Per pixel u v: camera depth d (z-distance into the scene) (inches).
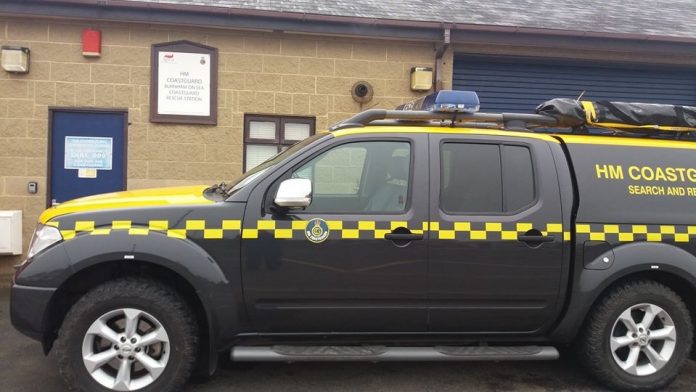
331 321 149.2
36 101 280.8
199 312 150.6
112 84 286.2
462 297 151.3
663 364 158.2
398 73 313.4
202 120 293.4
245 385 159.3
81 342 138.9
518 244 152.2
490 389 160.2
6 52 272.4
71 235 140.6
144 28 286.8
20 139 280.4
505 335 157.6
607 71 346.3
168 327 141.6
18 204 281.3
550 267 153.4
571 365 180.9
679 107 169.2
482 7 346.3
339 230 146.8
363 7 316.2
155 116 289.3
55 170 284.7
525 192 156.6
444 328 153.6
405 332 153.5
